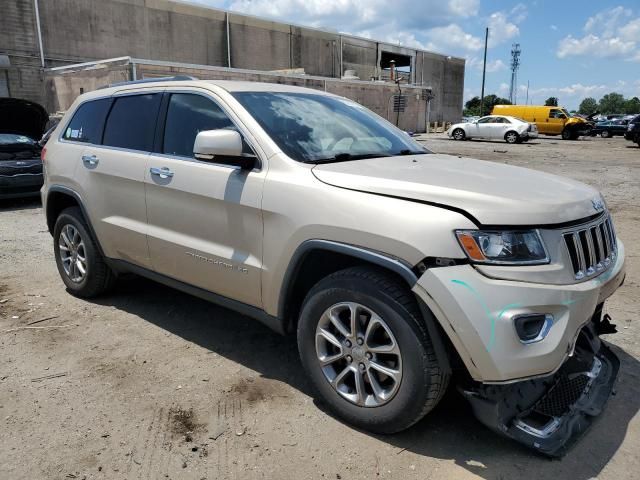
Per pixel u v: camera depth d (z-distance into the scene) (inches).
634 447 109.2
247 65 1501.0
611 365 127.1
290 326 128.2
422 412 104.3
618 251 124.8
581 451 108.1
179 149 147.3
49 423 116.5
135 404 124.2
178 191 142.1
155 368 141.4
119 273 179.6
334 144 138.1
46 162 193.3
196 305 185.8
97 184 168.7
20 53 1029.2
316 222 112.5
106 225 167.3
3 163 376.5
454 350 101.6
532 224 99.8
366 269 109.4
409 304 102.1
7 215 356.5
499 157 815.1
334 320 114.8
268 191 122.4
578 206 109.0
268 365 143.7
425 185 106.6
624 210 364.8
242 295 132.6
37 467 102.6
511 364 94.5
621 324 169.3
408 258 99.9
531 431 103.9
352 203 108.9
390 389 108.6
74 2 1101.7
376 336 110.5
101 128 174.9
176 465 103.7
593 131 1563.7
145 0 1233.4
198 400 126.2
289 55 1609.3
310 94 160.6
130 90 169.2
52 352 150.2
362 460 105.3
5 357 147.0
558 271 99.9
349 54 1807.3
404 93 1521.9
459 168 127.2
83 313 178.1
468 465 104.0
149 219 153.4
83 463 103.9
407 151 150.6
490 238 97.7
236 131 133.7
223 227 133.0
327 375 118.1
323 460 105.2
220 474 101.3
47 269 228.1
